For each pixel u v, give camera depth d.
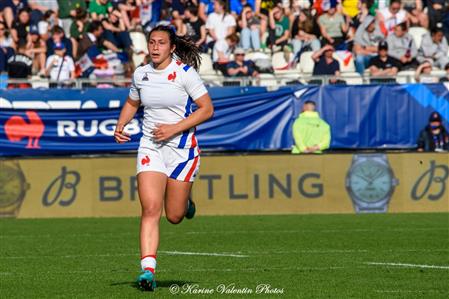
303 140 71.25
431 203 69.62
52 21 81.81
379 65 80.44
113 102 71.38
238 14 84.56
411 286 33.28
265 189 69.19
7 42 80.31
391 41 81.31
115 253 45.81
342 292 31.83
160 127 30.73
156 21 84.44
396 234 53.81
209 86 71.69
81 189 68.75
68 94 71.06
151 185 30.95
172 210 32.19
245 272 37.56
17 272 38.50
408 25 84.50
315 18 82.69
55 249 47.88
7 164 68.56
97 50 80.62
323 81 74.25
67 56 79.50
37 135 70.69
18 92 70.56
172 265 40.19
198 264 40.53
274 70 81.62
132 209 68.81
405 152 69.50
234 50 81.25
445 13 84.56
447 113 71.62
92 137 71.12
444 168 69.56
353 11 83.81
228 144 71.56
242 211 69.06
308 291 32.09
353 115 71.50
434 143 71.75
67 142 71.12
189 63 32.03
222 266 39.72
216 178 69.06
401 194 69.44
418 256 43.09
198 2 83.81
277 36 83.44
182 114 31.62
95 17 82.94
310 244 48.91
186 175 31.64
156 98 31.27
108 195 68.75
